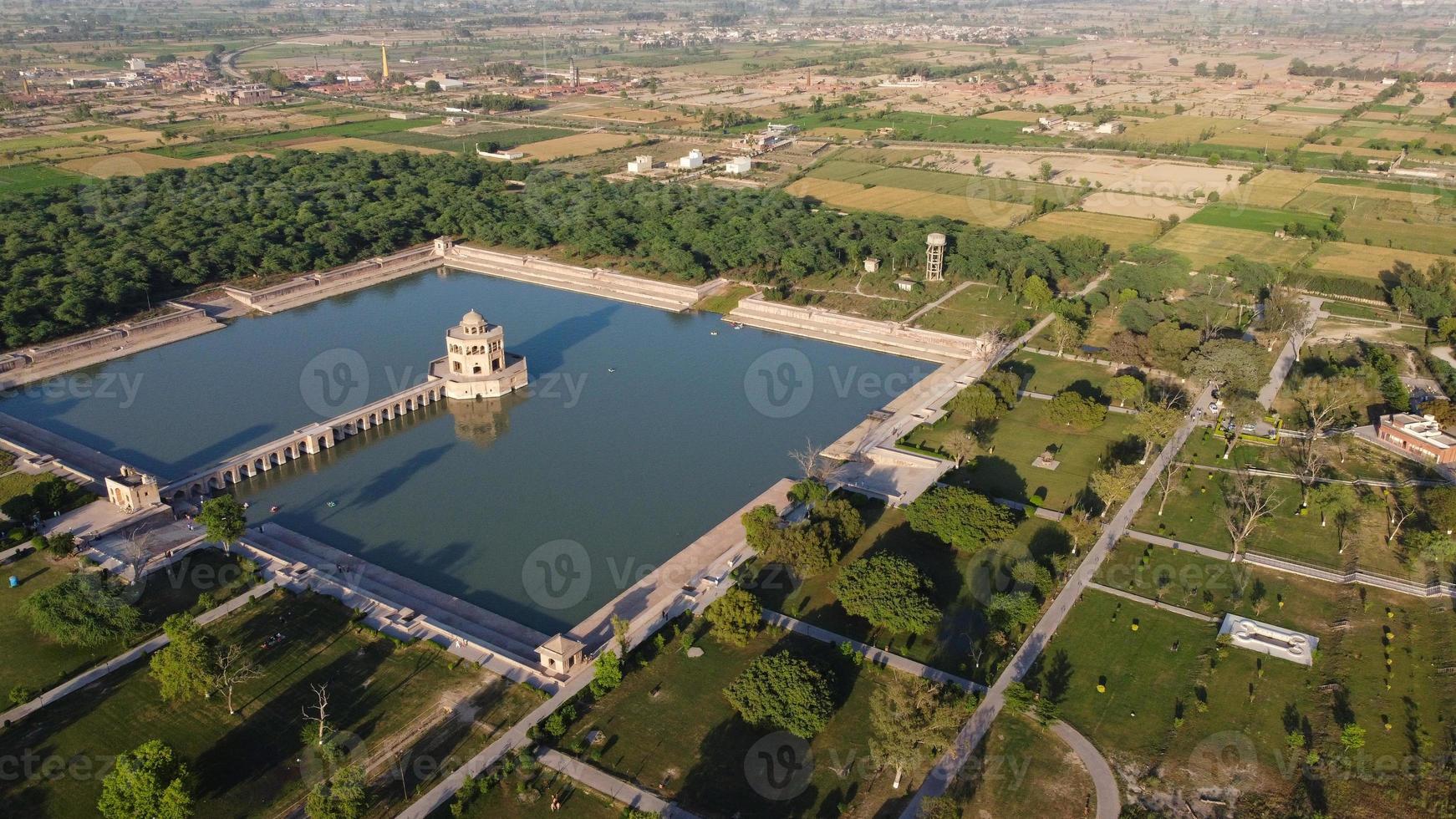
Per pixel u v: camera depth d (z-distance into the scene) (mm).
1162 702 143375
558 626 163875
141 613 161750
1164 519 190875
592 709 142750
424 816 123500
